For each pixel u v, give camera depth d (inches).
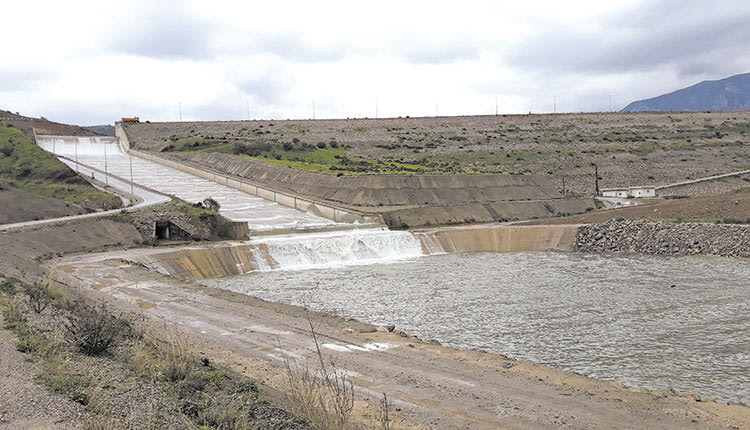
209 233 2677.2
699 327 1310.3
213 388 669.9
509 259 2600.9
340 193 3863.2
